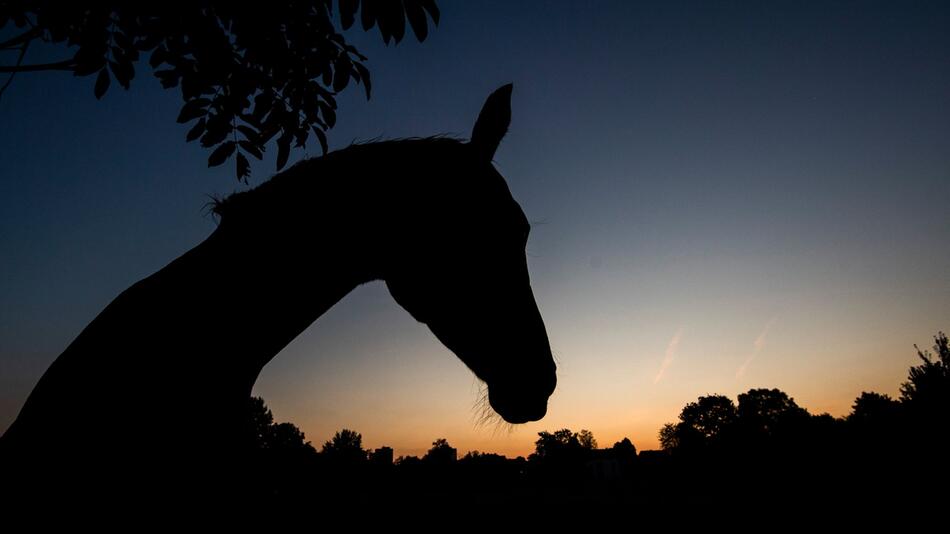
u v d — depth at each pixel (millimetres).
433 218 1255
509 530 13320
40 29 1636
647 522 14383
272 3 1661
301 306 1183
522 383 1213
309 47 1783
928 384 27047
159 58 1748
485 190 1334
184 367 1011
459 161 1357
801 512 14781
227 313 1076
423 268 1239
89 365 977
